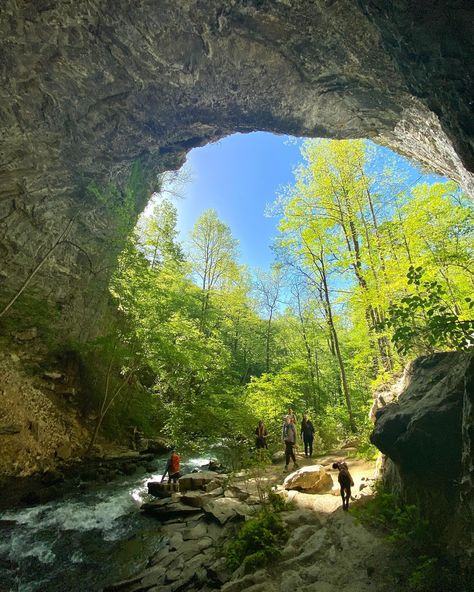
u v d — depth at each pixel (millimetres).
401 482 5727
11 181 13188
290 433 11141
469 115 6172
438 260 10000
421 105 8703
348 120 11727
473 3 5062
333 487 8578
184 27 10258
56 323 17125
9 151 12250
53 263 16844
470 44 5438
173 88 12625
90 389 16672
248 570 5309
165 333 14492
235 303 29375
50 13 9547
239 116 13938
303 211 15539
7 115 11273
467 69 5680
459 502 4379
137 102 13266
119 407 17906
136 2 9641
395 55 6953
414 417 5121
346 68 9453
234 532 6965
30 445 11617
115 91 12555
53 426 13281
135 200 19141
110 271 20266
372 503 6102
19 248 15000
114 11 9906
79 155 14391
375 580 4480
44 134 12648
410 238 11188
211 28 10125
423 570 4074
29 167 13250
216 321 28547
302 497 7934
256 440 12336
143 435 17719
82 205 16547
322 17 8398
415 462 4996
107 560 6652
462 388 4906
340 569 4926
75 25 10102
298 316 24672
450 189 10773
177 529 7758
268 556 5559
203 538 7027
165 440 17891
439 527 4586
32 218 14906
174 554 6461
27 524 7938
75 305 18516
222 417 13508
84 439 14422
